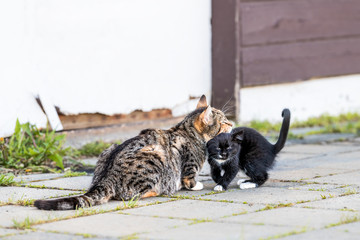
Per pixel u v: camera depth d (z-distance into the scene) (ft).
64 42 30.81
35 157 26.89
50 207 18.25
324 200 19.44
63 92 30.81
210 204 19.17
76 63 31.37
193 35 36.76
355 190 21.25
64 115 31.09
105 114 32.81
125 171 19.90
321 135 38.63
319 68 43.57
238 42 38.27
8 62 28.63
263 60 40.81
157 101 35.22
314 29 43.04
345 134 39.11
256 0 40.32
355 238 14.57
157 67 35.06
